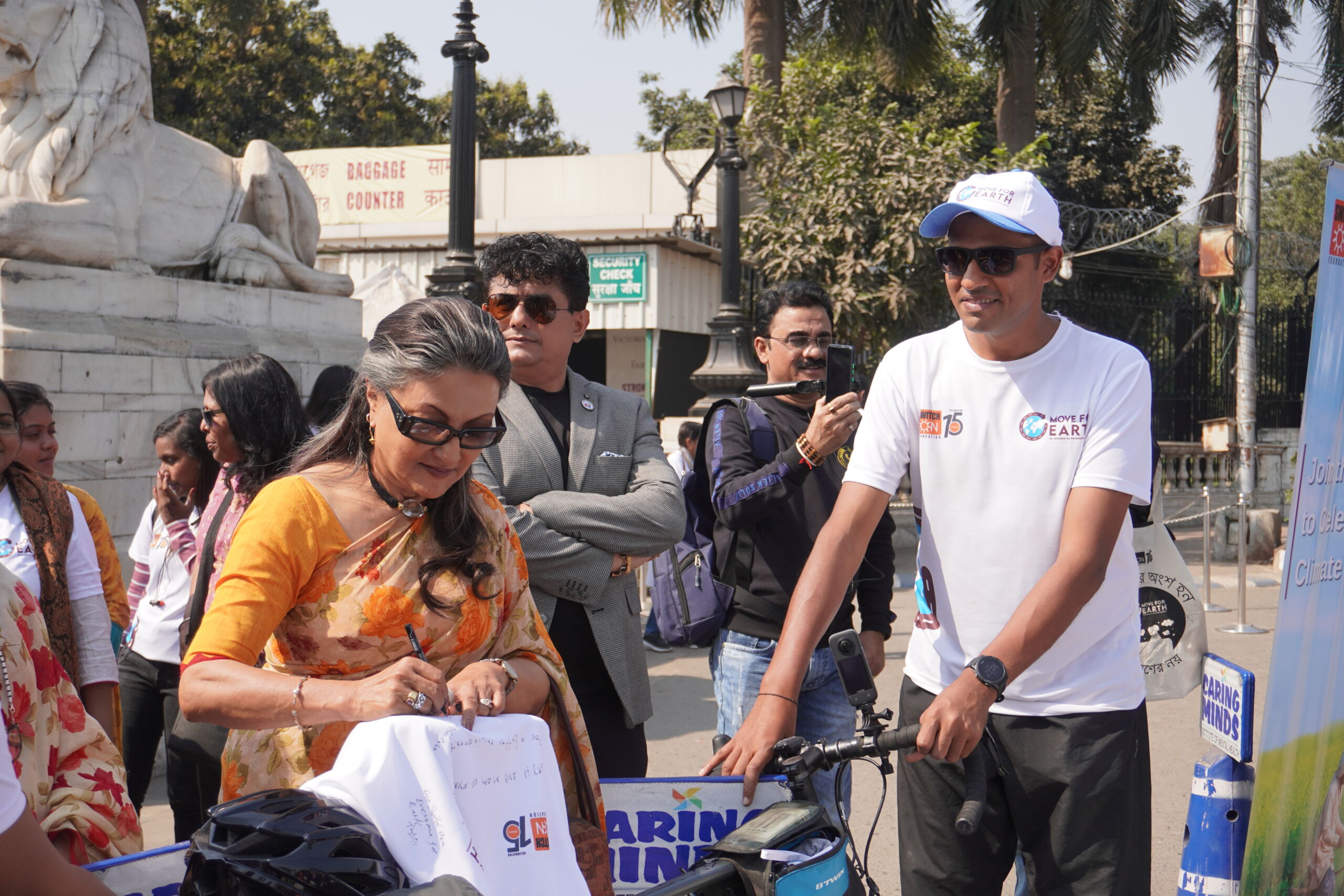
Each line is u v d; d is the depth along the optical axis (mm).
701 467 3561
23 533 2943
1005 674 2031
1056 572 2193
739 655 3398
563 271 2852
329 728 1859
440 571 1850
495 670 1800
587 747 2035
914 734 1974
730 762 2115
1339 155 19016
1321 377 2547
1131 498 2295
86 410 5898
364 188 25734
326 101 29453
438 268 8141
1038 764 2322
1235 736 2609
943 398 2426
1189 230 21141
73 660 2998
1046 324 2385
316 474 1863
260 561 1756
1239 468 14703
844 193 14602
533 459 2793
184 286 6707
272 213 7625
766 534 3379
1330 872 2893
